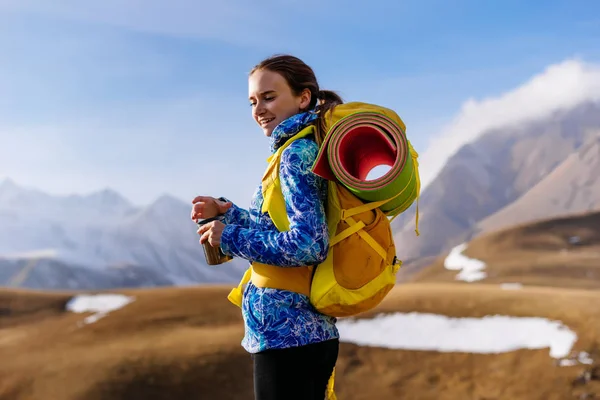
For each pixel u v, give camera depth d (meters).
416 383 34.44
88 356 39.72
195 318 47.56
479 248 112.06
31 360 40.25
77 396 34.44
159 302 52.91
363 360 37.34
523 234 114.62
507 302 43.34
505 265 96.88
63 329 48.69
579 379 31.67
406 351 37.78
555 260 97.00
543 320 39.00
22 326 51.66
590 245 108.62
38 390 35.88
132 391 34.31
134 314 49.84
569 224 118.56
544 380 32.44
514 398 31.28
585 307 40.66
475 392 32.69
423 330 40.16
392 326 41.16
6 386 36.59
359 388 34.66
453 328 39.88
